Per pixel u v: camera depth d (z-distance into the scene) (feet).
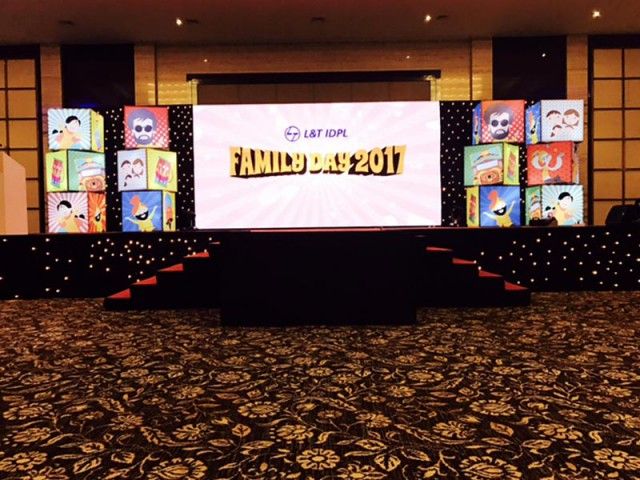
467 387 9.16
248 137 30.86
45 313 17.10
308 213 31.12
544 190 27.86
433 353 11.46
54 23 29.30
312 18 29.17
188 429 7.48
